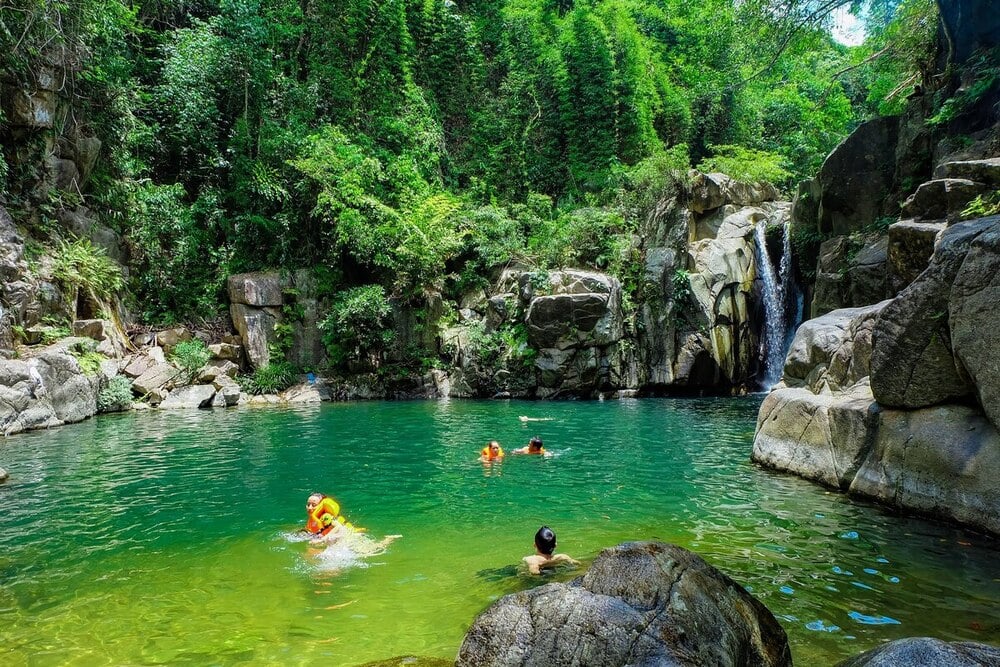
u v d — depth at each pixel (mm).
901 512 6668
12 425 12883
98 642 3965
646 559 3377
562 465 9805
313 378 21266
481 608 4449
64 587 4934
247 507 7414
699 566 3475
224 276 21547
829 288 16453
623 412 16891
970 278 5988
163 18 25281
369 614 4371
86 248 17797
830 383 8734
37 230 17094
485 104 31469
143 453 10883
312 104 25312
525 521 6770
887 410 7156
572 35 30203
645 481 8609
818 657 3592
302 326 22016
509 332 21891
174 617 4344
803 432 8656
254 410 17531
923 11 16938
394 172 25203
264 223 22375
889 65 20719
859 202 17422
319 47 27703
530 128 30438
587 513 7047
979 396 5898
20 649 3875
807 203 20328
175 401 17750
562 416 16062
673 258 22859
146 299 20359
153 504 7551
